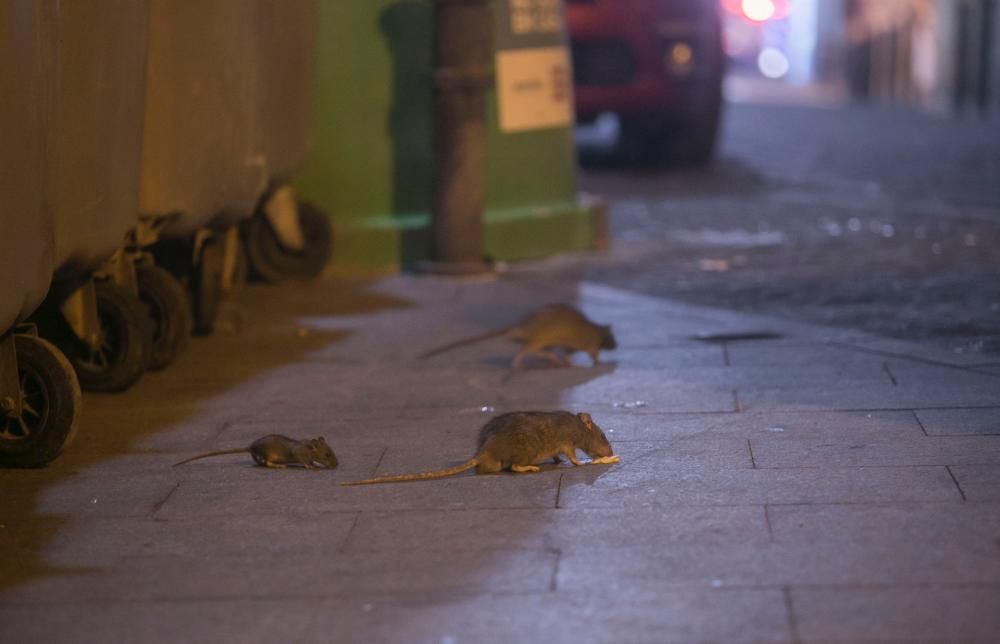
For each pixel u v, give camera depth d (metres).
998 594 5.27
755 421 7.85
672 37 21.34
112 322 8.65
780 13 60.97
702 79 22.11
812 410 8.04
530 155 14.17
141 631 5.21
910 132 30.39
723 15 23.00
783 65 61.00
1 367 6.97
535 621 5.17
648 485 6.73
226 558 5.92
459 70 12.60
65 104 7.24
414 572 5.68
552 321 9.44
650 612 5.21
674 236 15.55
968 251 13.94
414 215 13.60
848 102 44.66
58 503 6.73
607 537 6.02
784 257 13.89
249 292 12.30
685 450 7.32
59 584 5.68
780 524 6.11
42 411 7.21
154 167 8.67
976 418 7.72
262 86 10.35
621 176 22.02
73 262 7.56
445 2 12.56
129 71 7.95
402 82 13.41
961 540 5.83
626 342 10.14
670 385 8.80
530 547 5.93
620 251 14.47
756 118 35.97
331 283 12.73
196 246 10.24
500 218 13.77
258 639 5.10
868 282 12.30
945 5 39.88
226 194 9.62
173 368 9.54
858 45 46.81
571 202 14.66
